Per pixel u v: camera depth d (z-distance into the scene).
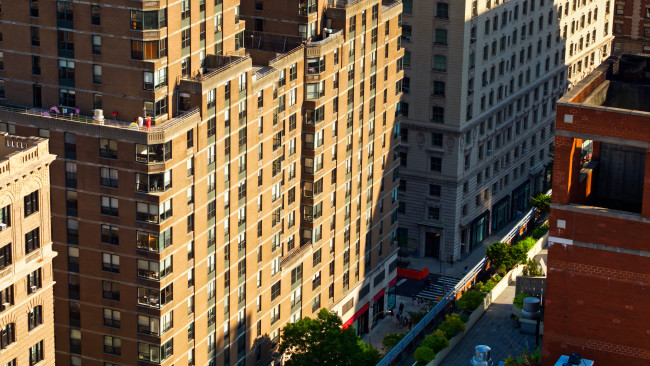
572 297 87.06
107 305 131.25
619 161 92.81
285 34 153.62
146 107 127.81
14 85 133.38
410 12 194.75
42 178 109.31
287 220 155.50
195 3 130.62
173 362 133.62
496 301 157.75
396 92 176.88
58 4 127.62
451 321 146.75
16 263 107.50
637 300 85.19
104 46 127.12
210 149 133.50
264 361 153.75
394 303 189.88
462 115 197.38
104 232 129.00
